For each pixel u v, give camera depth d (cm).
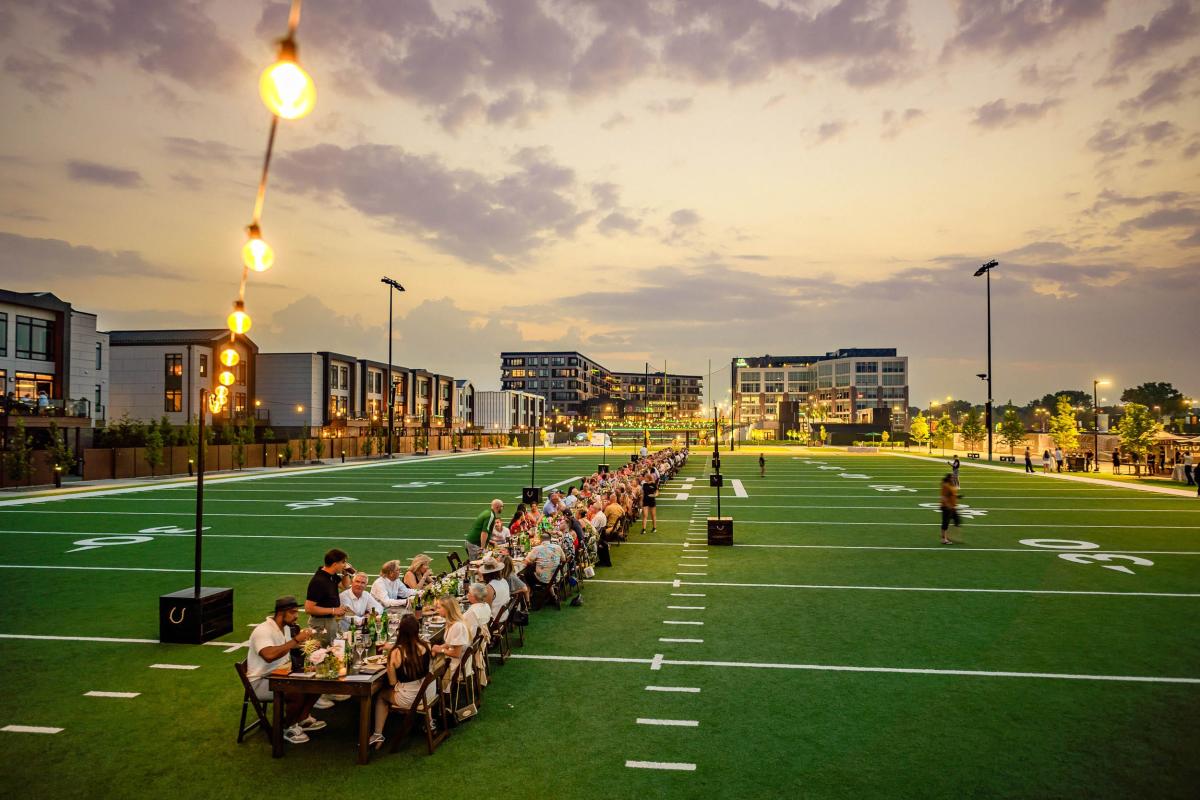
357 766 671
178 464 4388
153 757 691
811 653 1004
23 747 713
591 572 1495
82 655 992
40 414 3759
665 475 3894
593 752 700
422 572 1116
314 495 3188
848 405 17638
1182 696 838
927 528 2191
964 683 883
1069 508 2684
